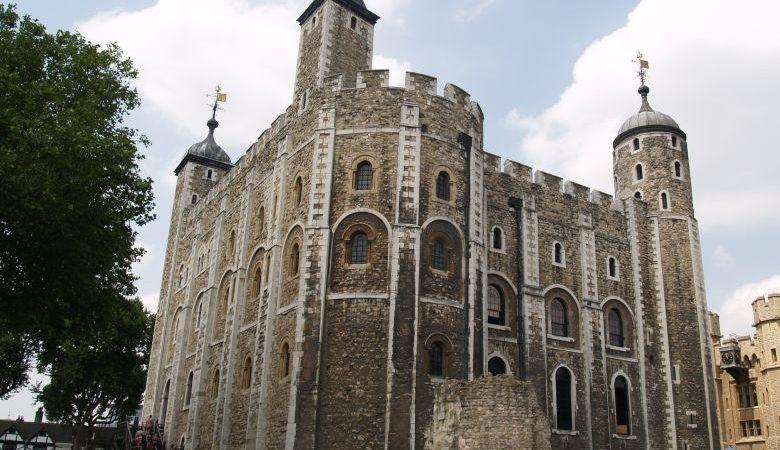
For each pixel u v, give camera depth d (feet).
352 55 101.91
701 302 116.98
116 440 127.75
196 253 126.72
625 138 129.49
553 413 97.96
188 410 111.24
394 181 81.51
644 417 107.55
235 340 97.30
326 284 78.48
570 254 109.09
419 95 86.02
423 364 75.61
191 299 123.85
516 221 104.73
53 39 67.87
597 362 105.19
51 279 64.03
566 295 106.22
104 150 64.49
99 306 72.74
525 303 100.32
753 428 148.25
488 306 97.96
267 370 83.20
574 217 111.86
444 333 78.28
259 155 106.73
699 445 108.17
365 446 71.67
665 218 120.16
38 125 58.90
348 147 84.17
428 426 69.51
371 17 106.22
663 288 116.06
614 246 115.55
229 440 91.40
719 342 161.17
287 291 84.12
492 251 100.48
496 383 62.28
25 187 55.06
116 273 75.61
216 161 154.40
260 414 81.20
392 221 79.92
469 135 88.84
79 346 139.44
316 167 84.07
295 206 87.45
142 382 149.89
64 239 62.34
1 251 61.52
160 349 134.41
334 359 75.61
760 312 148.77
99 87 69.67
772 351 144.77
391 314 75.92
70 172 60.23
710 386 112.37
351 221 80.94
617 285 113.39
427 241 80.48
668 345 112.78
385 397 73.10
